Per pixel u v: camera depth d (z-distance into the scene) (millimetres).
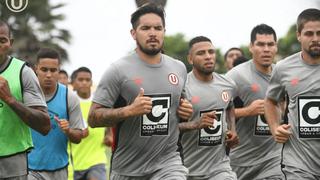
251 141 16719
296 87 13414
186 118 13461
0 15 63875
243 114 16203
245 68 16906
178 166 13336
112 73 13078
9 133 12461
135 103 12578
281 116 14750
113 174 13672
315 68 13359
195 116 15852
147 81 13188
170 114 13359
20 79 12352
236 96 16797
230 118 16188
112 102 13164
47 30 68750
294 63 13555
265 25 16891
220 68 60344
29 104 12375
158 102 13242
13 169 12539
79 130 16438
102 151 19984
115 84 13086
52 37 69562
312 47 13156
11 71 12375
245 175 16969
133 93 13148
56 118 15922
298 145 13422
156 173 13336
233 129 16109
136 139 13266
